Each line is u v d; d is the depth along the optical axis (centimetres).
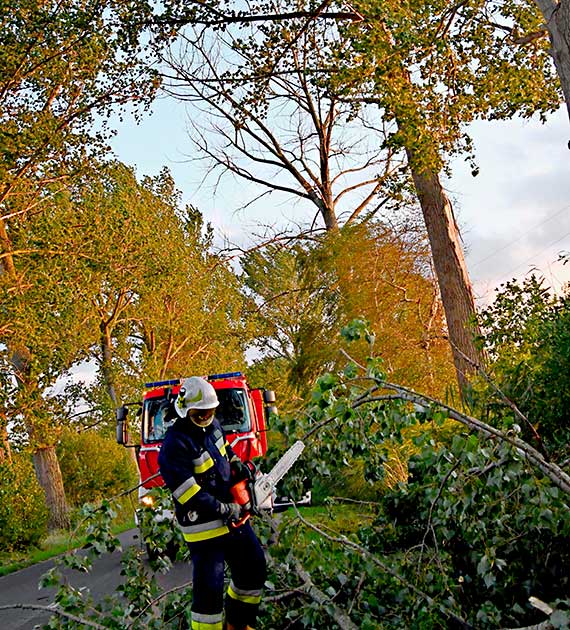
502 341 1241
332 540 663
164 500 748
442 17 1980
